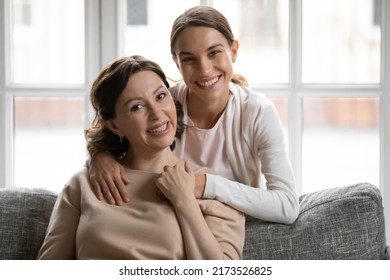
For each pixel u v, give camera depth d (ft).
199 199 7.58
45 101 15.07
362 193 7.61
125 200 7.48
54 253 7.53
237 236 7.50
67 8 10.95
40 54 11.03
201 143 8.30
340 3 11.00
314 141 15.81
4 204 8.11
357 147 14.47
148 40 11.01
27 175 12.72
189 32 7.73
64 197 7.73
